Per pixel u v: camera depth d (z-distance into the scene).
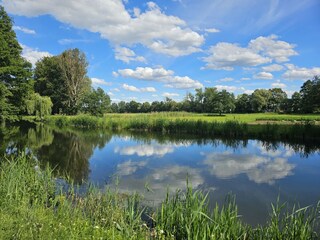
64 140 25.23
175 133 32.34
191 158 16.69
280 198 9.30
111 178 11.82
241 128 28.28
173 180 11.59
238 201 8.95
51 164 14.69
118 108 133.00
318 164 14.82
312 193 9.86
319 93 70.19
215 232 5.19
